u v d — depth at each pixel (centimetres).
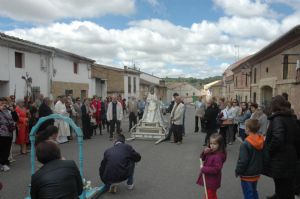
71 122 672
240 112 1373
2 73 1720
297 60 1695
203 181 577
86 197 662
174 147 1401
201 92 9838
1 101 947
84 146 1404
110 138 1620
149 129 1648
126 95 4688
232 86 4594
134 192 745
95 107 1823
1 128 930
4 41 1711
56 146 400
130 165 736
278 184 562
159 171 946
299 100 1716
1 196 717
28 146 1311
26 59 1930
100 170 733
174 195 723
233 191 752
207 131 1375
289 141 550
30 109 1278
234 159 1126
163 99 7719
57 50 2223
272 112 570
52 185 371
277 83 2144
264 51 2316
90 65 2936
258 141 555
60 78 2369
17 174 902
